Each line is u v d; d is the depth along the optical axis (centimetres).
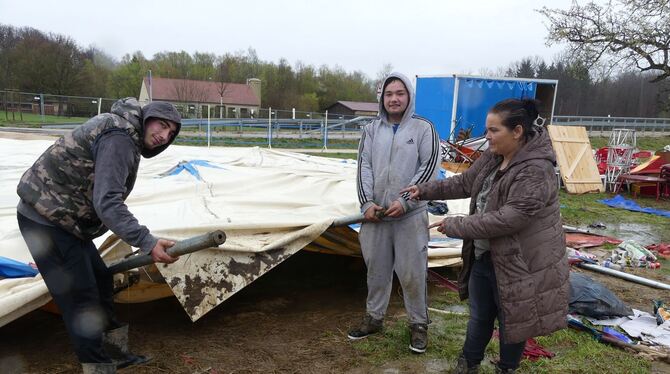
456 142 1249
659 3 1317
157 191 499
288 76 5462
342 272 541
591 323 429
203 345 365
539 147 271
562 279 275
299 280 514
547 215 272
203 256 353
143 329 386
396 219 354
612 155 1279
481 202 296
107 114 266
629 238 795
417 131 353
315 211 486
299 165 757
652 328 423
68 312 271
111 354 317
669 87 2305
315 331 398
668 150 1284
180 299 339
